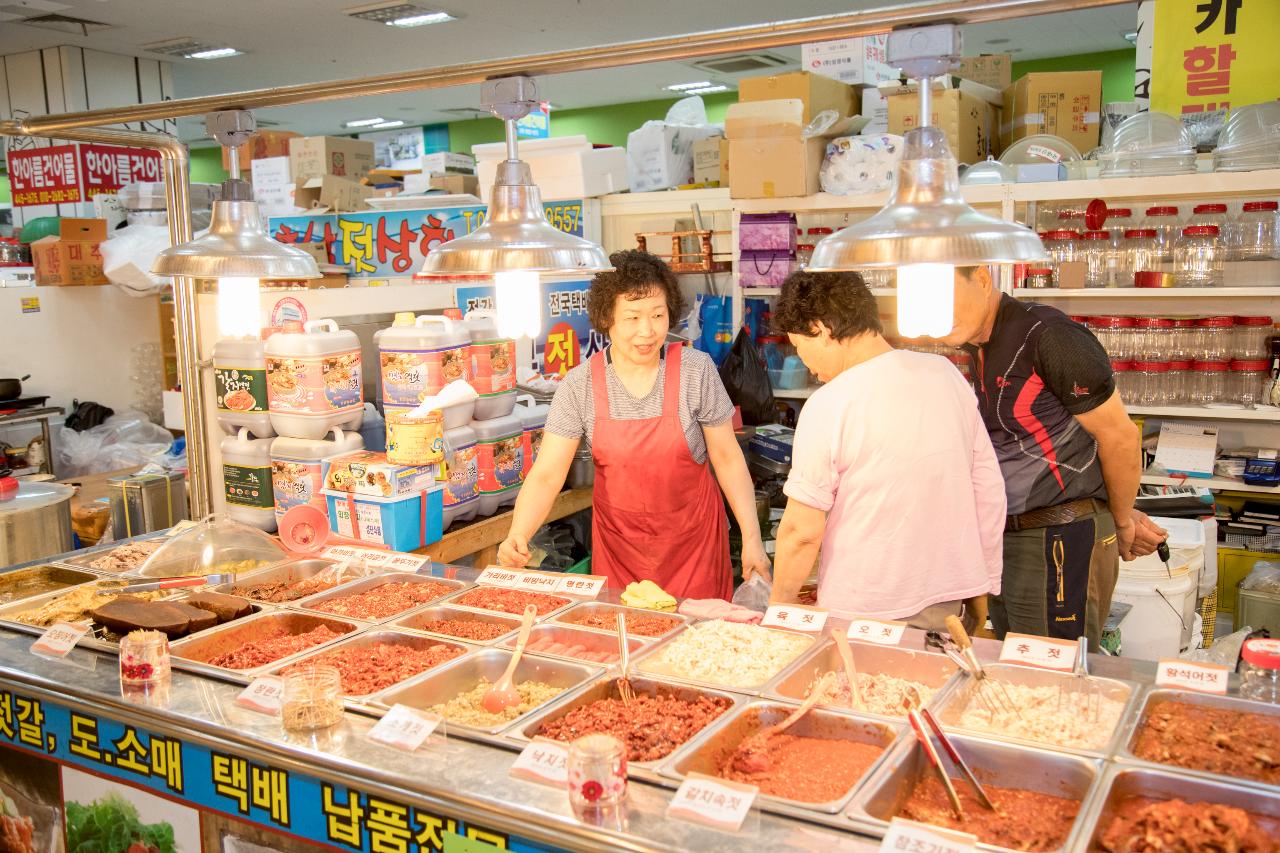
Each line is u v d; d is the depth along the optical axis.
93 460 5.64
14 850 2.08
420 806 1.50
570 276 4.32
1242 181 4.09
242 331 2.36
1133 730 1.58
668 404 2.78
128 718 1.81
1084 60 12.34
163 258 2.17
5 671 1.99
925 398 2.07
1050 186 4.37
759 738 1.63
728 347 5.15
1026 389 2.38
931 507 2.07
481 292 4.07
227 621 2.23
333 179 5.60
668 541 2.86
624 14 9.66
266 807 1.68
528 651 2.00
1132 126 4.41
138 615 2.16
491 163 5.26
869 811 1.40
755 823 1.36
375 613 2.27
